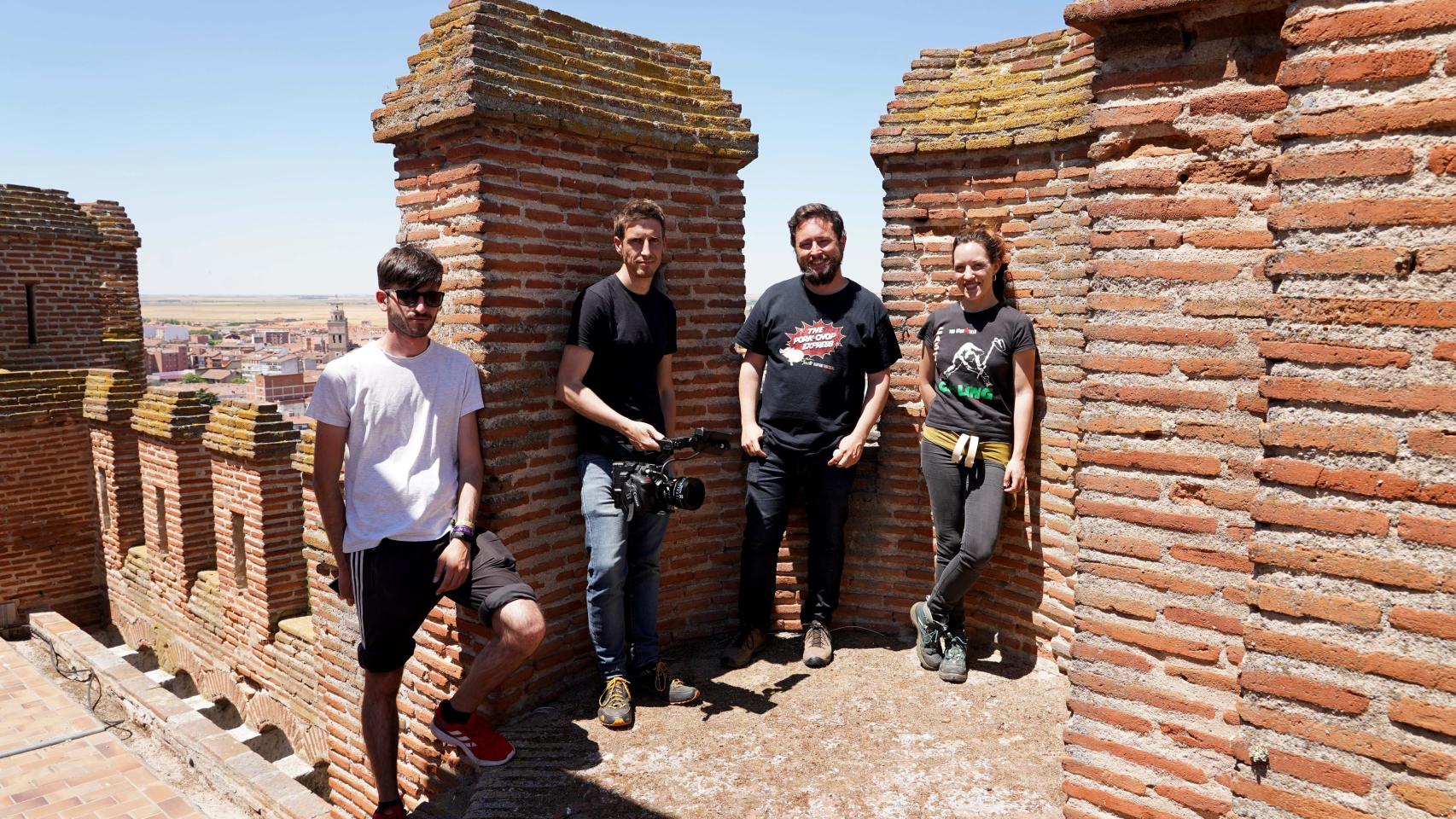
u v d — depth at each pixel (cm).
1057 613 470
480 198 414
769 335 482
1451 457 215
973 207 491
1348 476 229
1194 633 294
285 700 924
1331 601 234
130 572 1260
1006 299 485
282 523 939
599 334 423
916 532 525
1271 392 240
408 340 351
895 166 508
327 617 582
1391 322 221
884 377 480
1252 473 281
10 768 475
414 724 482
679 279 504
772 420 478
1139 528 303
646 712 435
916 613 488
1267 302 273
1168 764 301
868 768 379
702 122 508
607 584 419
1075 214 447
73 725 525
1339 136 227
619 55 490
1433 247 215
